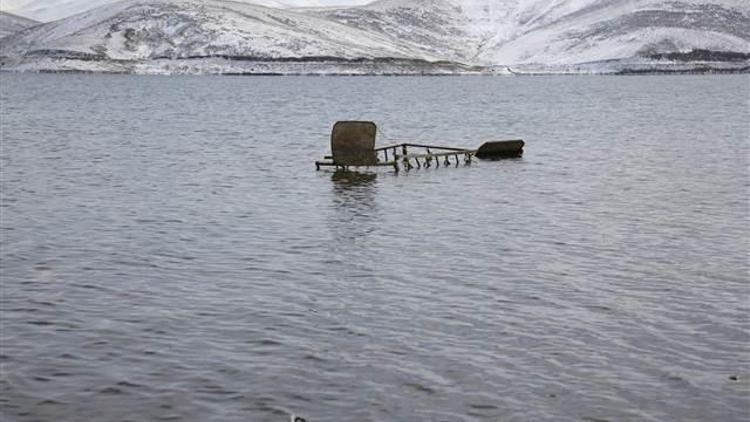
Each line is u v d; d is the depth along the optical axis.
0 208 37.47
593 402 16.41
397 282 24.84
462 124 89.81
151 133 77.50
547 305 22.47
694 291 23.83
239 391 16.92
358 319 21.34
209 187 44.16
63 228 33.00
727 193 41.59
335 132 49.56
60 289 24.08
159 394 16.78
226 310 22.08
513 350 19.11
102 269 26.47
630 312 21.88
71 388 17.03
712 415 15.86
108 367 18.09
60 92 169.25
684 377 17.56
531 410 16.09
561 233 31.98
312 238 31.19
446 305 22.52
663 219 34.81
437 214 36.22
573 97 152.50
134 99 142.62
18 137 72.25
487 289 24.08
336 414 15.92
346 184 45.16
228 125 87.44
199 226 33.50
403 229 32.88
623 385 17.19
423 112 110.00
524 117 100.06
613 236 31.41
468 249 29.28
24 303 22.64
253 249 29.36
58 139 70.88
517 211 36.91
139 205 38.50
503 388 17.06
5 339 19.73
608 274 25.78
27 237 31.25
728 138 71.31
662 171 50.09
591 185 44.59
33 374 17.69
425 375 17.72
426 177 47.69
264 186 44.47
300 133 77.94
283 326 20.78
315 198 40.59
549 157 57.69
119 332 20.30
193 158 57.38
